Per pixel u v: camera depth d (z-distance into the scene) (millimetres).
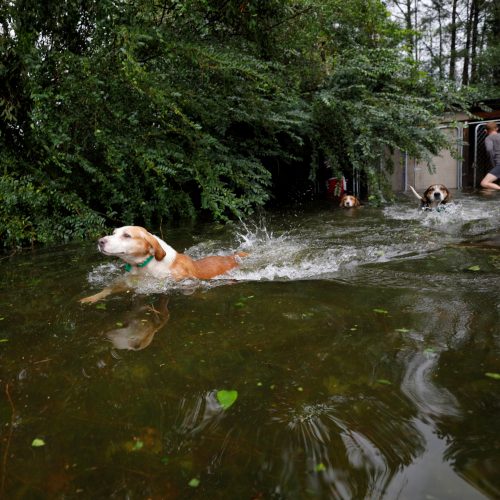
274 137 9203
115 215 7359
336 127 9430
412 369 2139
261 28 7328
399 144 9305
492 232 5801
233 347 2475
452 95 10305
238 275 4234
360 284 3674
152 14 6047
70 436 1713
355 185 11711
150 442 1659
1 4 5422
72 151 6375
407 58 9969
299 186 12547
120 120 6152
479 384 1975
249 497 1374
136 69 5102
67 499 1396
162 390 2031
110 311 3197
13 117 5672
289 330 2699
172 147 6703
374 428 1685
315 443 1613
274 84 6500
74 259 5012
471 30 24484
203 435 1688
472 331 2580
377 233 6148
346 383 2027
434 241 5371
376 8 9617
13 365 2348
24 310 3271
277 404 1878
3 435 1728
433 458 1506
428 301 3154
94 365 2312
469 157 12805
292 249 5297
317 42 9305
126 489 1429
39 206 5938
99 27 5395
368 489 1386
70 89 5477
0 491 1434
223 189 6793
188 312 3121
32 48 5328
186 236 6617
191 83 6977
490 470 1437
